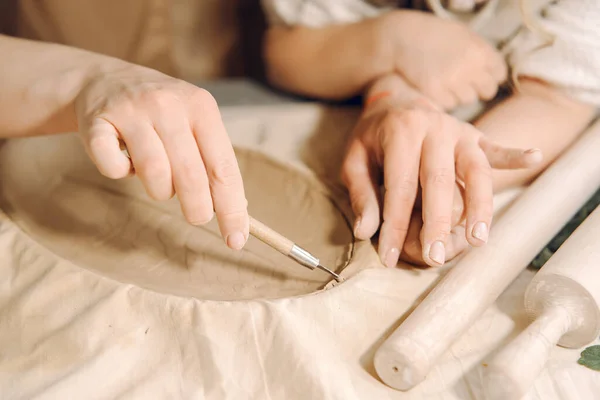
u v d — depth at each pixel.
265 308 0.52
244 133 0.85
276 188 0.72
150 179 0.51
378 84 0.82
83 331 0.52
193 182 0.51
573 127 0.76
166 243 0.66
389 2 0.95
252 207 0.70
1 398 0.50
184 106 0.54
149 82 0.56
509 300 0.60
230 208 0.52
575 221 0.68
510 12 0.84
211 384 0.50
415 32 0.83
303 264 0.57
